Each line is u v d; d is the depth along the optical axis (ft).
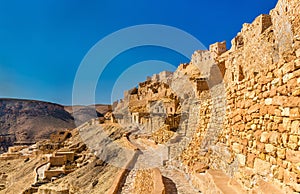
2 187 152.05
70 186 106.52
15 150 264.93
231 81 37.70
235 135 30.73
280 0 61.26
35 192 119.75
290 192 18.24
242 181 26.71
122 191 53.11
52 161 149.18
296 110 18.04
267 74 23.04
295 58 18.70
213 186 30.22
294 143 18.12
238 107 30.09
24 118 532.32
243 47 88.43
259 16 74.74
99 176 106.42
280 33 58.39
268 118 22.43
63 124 547.08
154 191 36.06
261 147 23.17
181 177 51.13
